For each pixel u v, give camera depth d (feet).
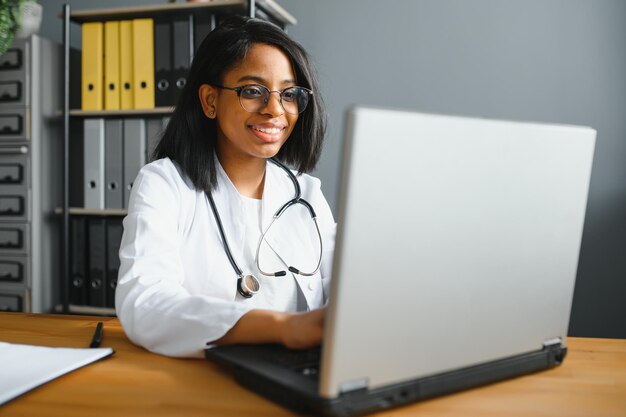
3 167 9.05
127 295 3.06
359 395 1.96
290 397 2.07
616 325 8.67
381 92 9.20
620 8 8.45
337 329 1.88
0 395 2.15
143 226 3.47
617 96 8.50
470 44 8.93
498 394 2.28
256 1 8.23
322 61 9.37
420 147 1.95
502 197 2.21
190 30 8.36
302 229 4.36
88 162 8.75
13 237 9.06
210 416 2.04
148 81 8.52
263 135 3.92
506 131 2.17
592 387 2.39
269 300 4.06
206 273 3.84
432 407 2.14
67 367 2.49
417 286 2.03
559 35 8.65
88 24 8.68
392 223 1.93
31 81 8.95
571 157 2.41
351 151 1.81
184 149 4.06
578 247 2.57
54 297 9.46
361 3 9.23
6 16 8.20
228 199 4.11
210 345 2.69
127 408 2.11
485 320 2.26
